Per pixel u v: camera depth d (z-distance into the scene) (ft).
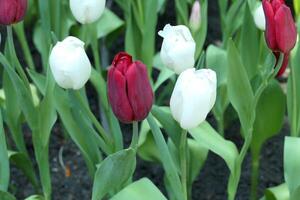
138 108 3.70
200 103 3.70
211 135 4.40
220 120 5.29
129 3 5.23
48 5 5.21
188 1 6.00
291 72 4.63
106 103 4.81
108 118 5.13
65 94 4.42
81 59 3.92
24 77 4.42
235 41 5.65
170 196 4.86
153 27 5.24
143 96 3.67
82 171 5.63
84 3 4.30
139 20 5.34
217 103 5.23
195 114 3.72
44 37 5.44
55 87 4.36
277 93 4.90
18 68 4.40
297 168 4.26
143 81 3.65
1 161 4.46
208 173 5.61
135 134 3.86
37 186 5.16
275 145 5.83
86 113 4.26
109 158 3.92
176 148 4.39
